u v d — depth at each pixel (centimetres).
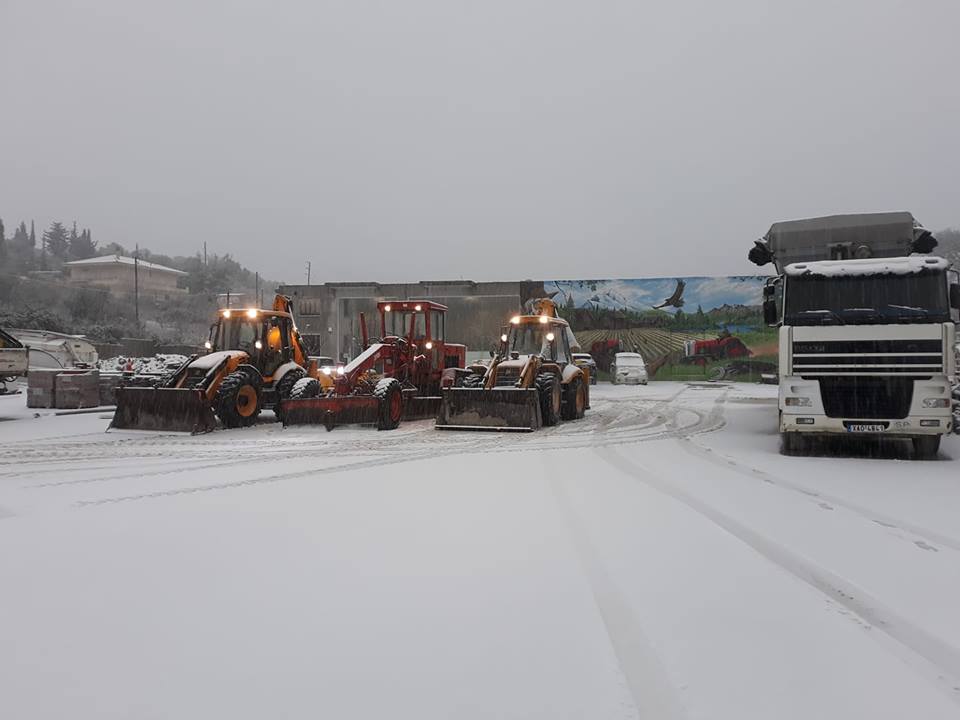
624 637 291
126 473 731
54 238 13575
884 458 841
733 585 359
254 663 267
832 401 838
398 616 315
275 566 393
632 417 1445
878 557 412
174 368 1338
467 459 829
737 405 1816
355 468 761
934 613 323
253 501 579
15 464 802
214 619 313
